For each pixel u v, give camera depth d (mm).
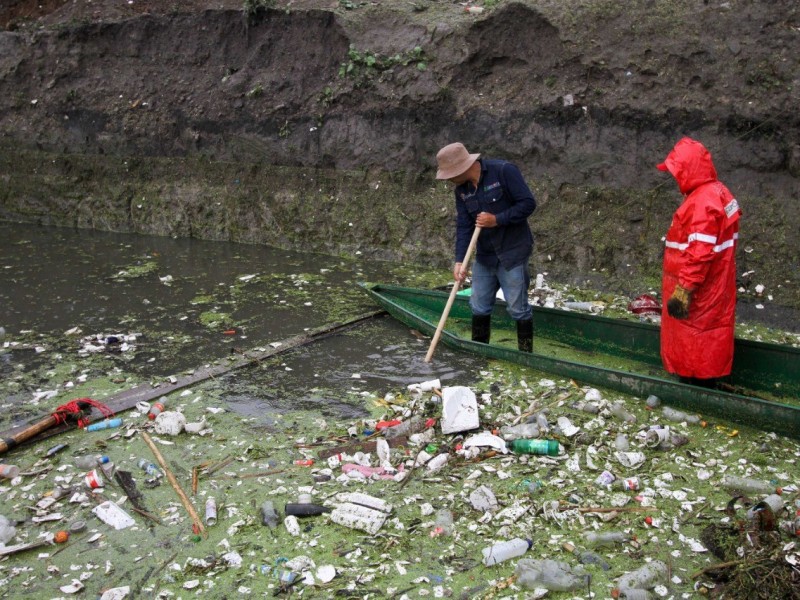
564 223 8172
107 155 10938
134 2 11586
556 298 7633
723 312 5145
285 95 9891
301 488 4418
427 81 8984
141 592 3637
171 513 4242
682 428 5027
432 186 9000
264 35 10141
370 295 7566
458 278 5848
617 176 7953
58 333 6969
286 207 9789
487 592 3586
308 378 5945
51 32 11266
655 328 6117
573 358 6402
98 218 10883
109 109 10875
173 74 10672
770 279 7098
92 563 3854
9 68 11453
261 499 4344
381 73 9289
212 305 7664
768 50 7336
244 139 10109
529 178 8453
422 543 3941
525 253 5848
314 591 3611
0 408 5512
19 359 6398
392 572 3727
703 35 7652
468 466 4633
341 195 9516
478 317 6289
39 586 3691
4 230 10930
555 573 3629
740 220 7324
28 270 8922
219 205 10211
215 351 6504
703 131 7531
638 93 7867
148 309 7574
